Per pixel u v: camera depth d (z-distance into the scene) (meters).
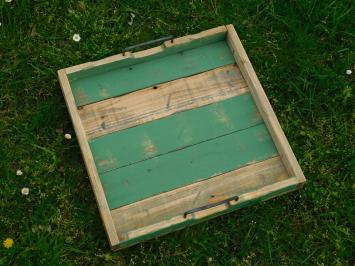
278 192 1.24
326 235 1.30
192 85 1.32
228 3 1.50
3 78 1.39
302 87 1.44
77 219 1.28
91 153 1.22
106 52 1.43
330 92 1.44
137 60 1.32
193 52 1.35
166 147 1.26
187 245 1.27
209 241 1.28
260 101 1.28
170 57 1.34
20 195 1.29
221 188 1.24
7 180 1.29
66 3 1.46
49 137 1.35
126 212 1.20
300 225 1.31
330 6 1.50
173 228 1.21
